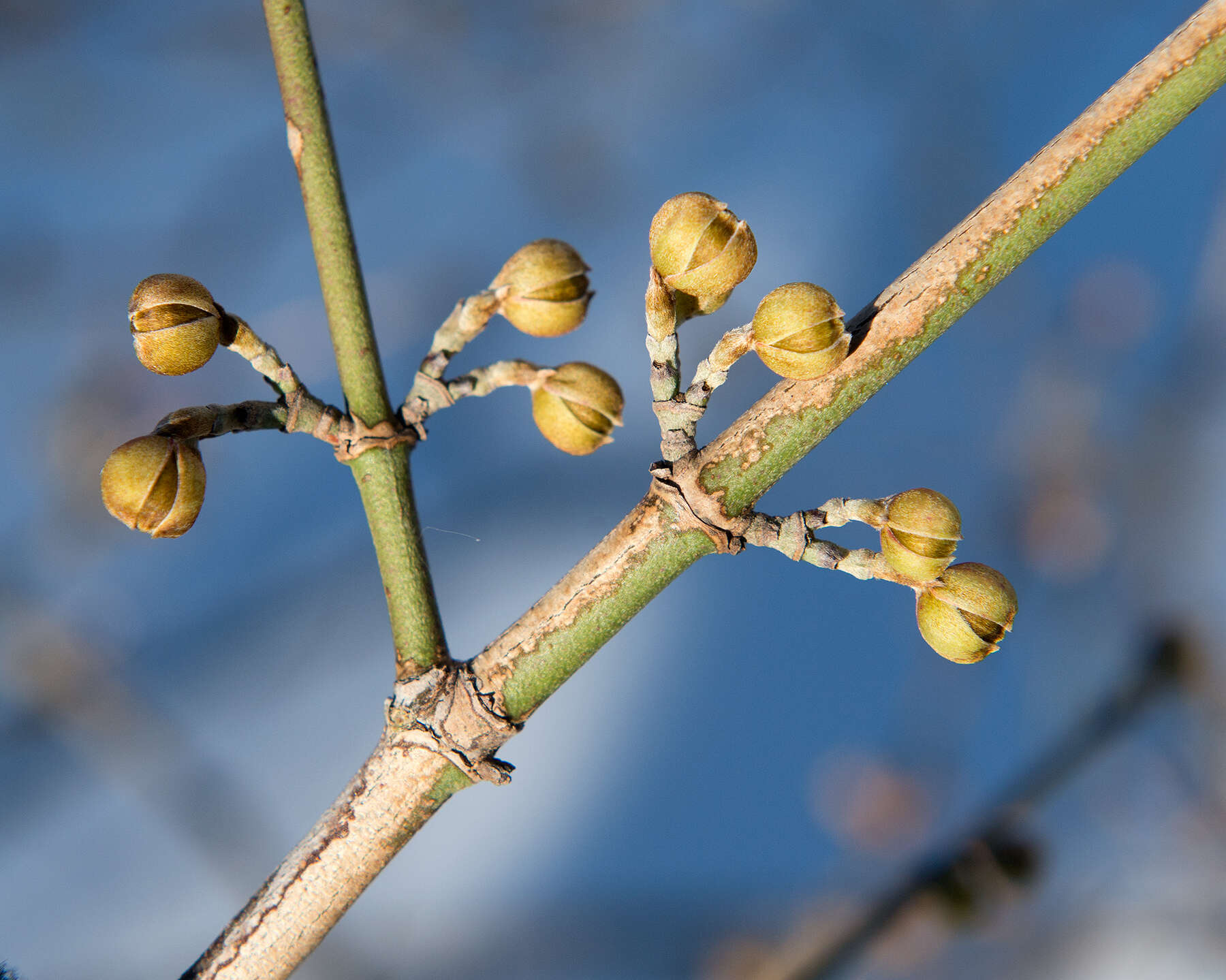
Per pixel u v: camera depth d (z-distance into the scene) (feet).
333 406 0.74
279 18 0.73
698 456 0.74
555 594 0.74
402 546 0.74
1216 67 0.72
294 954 0.74
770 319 0.72
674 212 0.73
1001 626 0.74
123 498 0.73
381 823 0.74
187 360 0.73
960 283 0.73
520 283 0.74
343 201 0.74
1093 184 0.72
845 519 0.74
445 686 0.74
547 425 0.75
